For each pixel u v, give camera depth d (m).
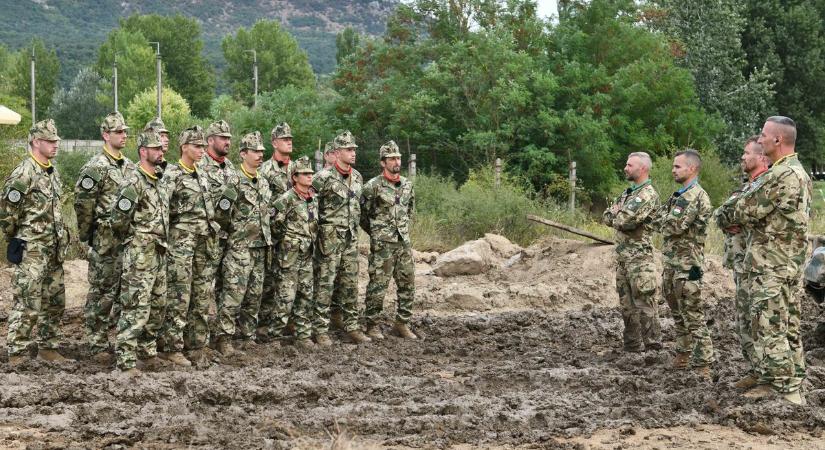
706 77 36.62
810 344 11.37
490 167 25.45
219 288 10.55
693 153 9.51
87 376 8.77
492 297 14.48
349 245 11.34
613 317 13.31
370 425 7.27
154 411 7.66
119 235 9.54
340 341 11.45
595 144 29.12
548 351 10.95
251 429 7.14
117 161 9.95
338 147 11.22
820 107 44.09
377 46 32.91
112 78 69.56
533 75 29.78
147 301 9.04
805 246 8.05
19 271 9.28
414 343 11.46
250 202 10.34
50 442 6.72
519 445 6.88
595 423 7.38
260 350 10.51
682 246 9.42
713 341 11.52
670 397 8.22
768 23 43.31
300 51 81.81
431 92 30.36
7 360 9.55
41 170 9.38
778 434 7.18
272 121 32.22
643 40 33.31
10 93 71.00
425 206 21.86
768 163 8.77
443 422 7.36
